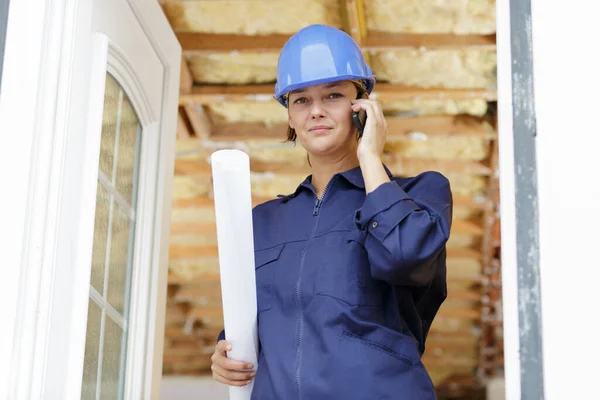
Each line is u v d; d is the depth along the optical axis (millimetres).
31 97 1724
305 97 1929
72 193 1779
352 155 1972
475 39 4422
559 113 1527
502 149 1550
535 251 1493
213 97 4906
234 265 1759
